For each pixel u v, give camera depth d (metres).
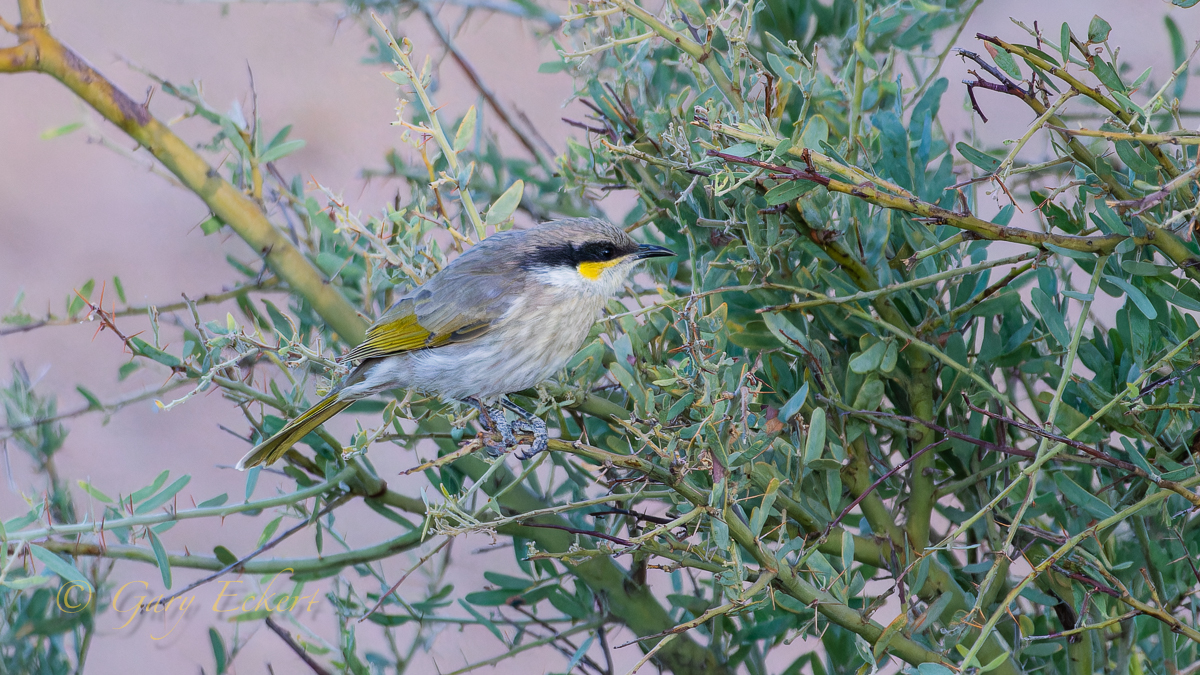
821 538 6.22
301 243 8.45
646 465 6.05
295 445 8.57
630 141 7.97
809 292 6.46
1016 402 7.51
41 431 8.30
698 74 7.17
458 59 9.32
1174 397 6.57
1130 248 5.86
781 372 7.19
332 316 7.99
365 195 10.59
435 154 8.87
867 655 5.93
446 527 6.36
